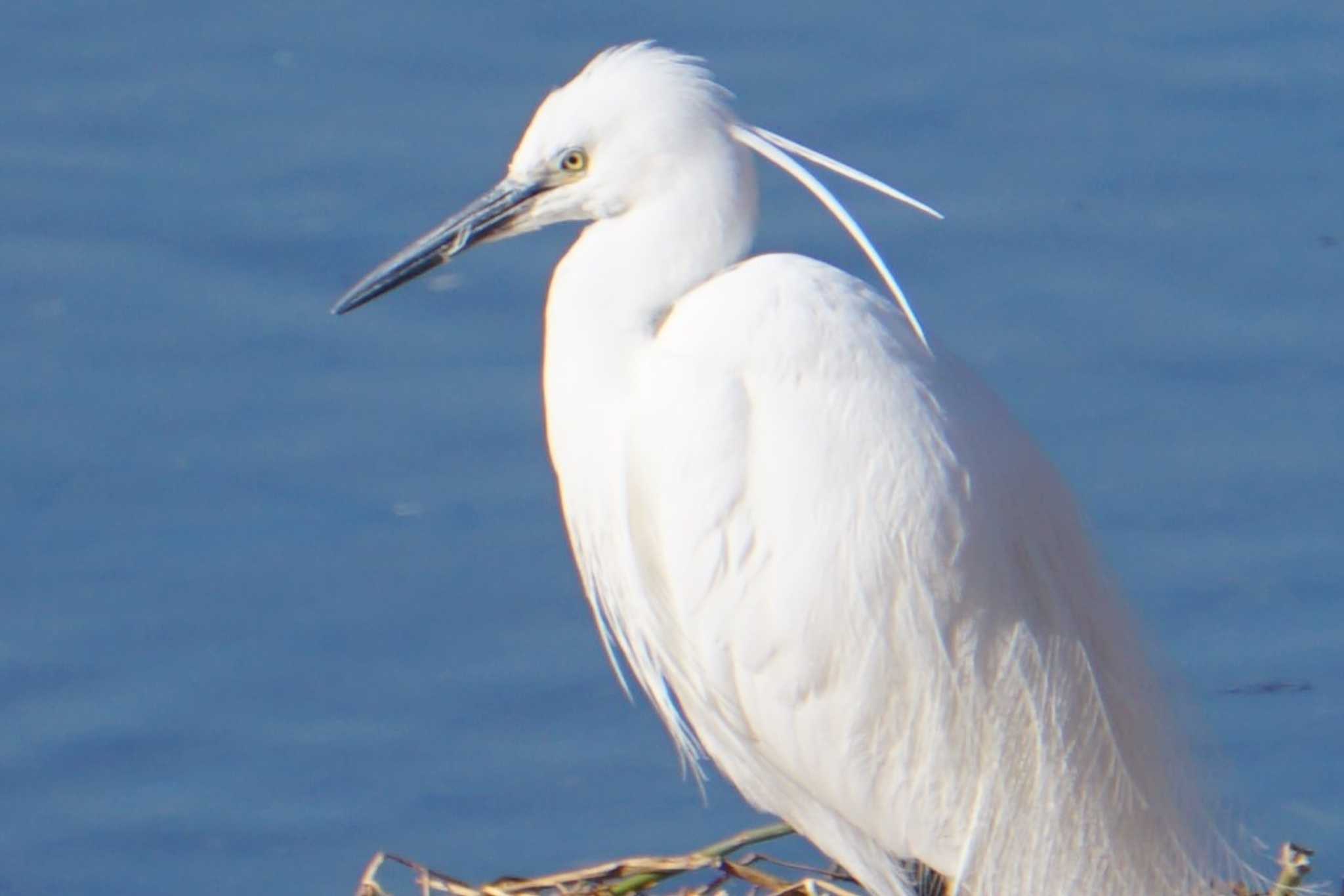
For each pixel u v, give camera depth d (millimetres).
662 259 8008
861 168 16828
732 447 7684
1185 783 8016
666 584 8172
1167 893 7902
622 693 14188
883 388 7594
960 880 7832
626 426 8000
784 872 12555
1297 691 13773
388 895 9336
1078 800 7730
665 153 7984
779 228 16406
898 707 7695
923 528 7543
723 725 8359
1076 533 7941
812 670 7703
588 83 8125
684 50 17859
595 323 8062
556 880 7922
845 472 7570
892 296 15859
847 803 7941
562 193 8234
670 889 10797
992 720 7691
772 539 7656
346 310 8570
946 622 7598
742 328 7719
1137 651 8023
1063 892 7770
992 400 7930
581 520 8359
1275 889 7820
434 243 8523
